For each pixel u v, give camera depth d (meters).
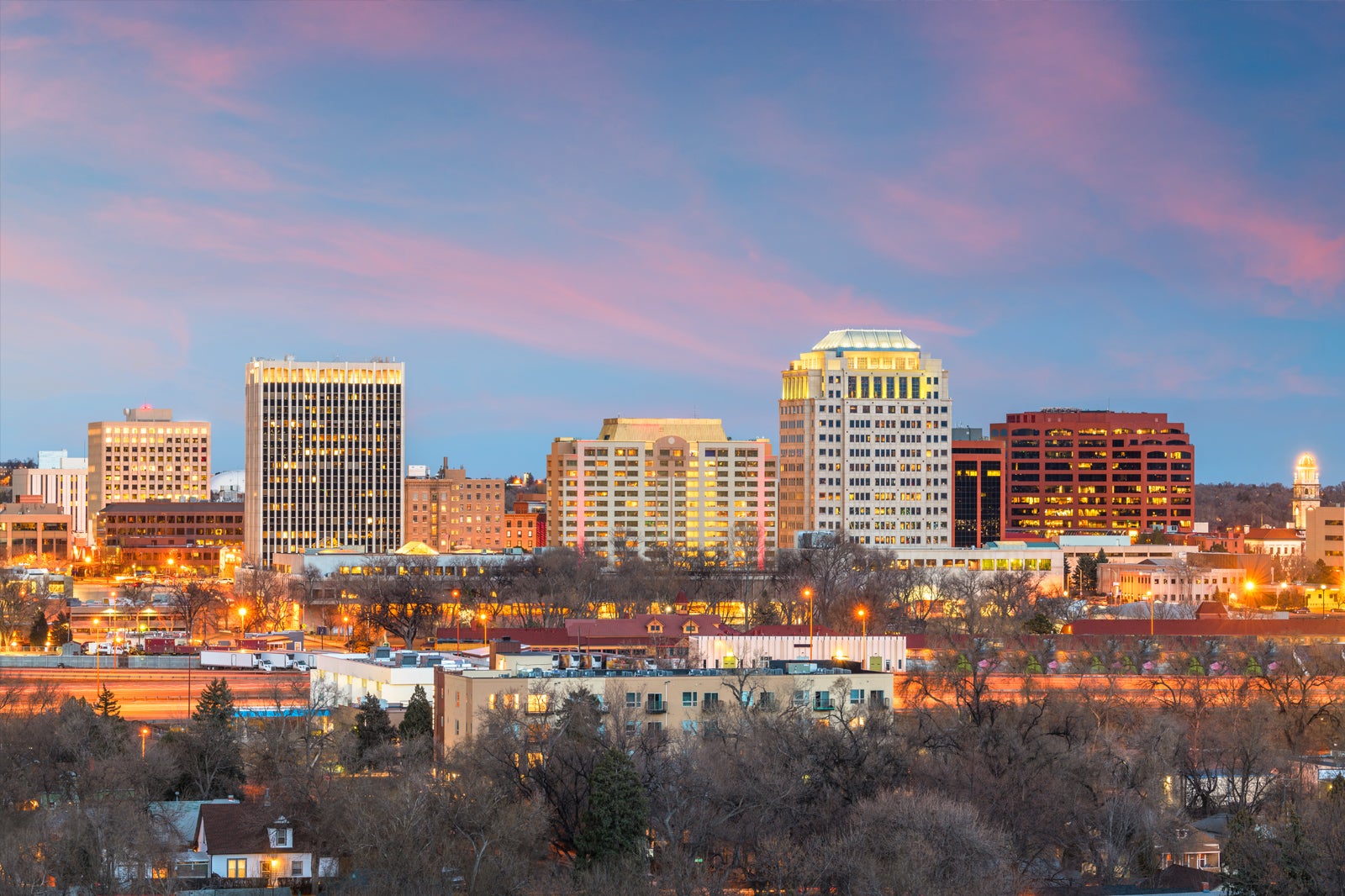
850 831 176.38
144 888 171.12
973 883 168.38
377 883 166.12
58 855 172.75
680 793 184.88
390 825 173.62
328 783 189.88
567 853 185.75
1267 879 163.12
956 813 175.50
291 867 182.25
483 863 170.62
